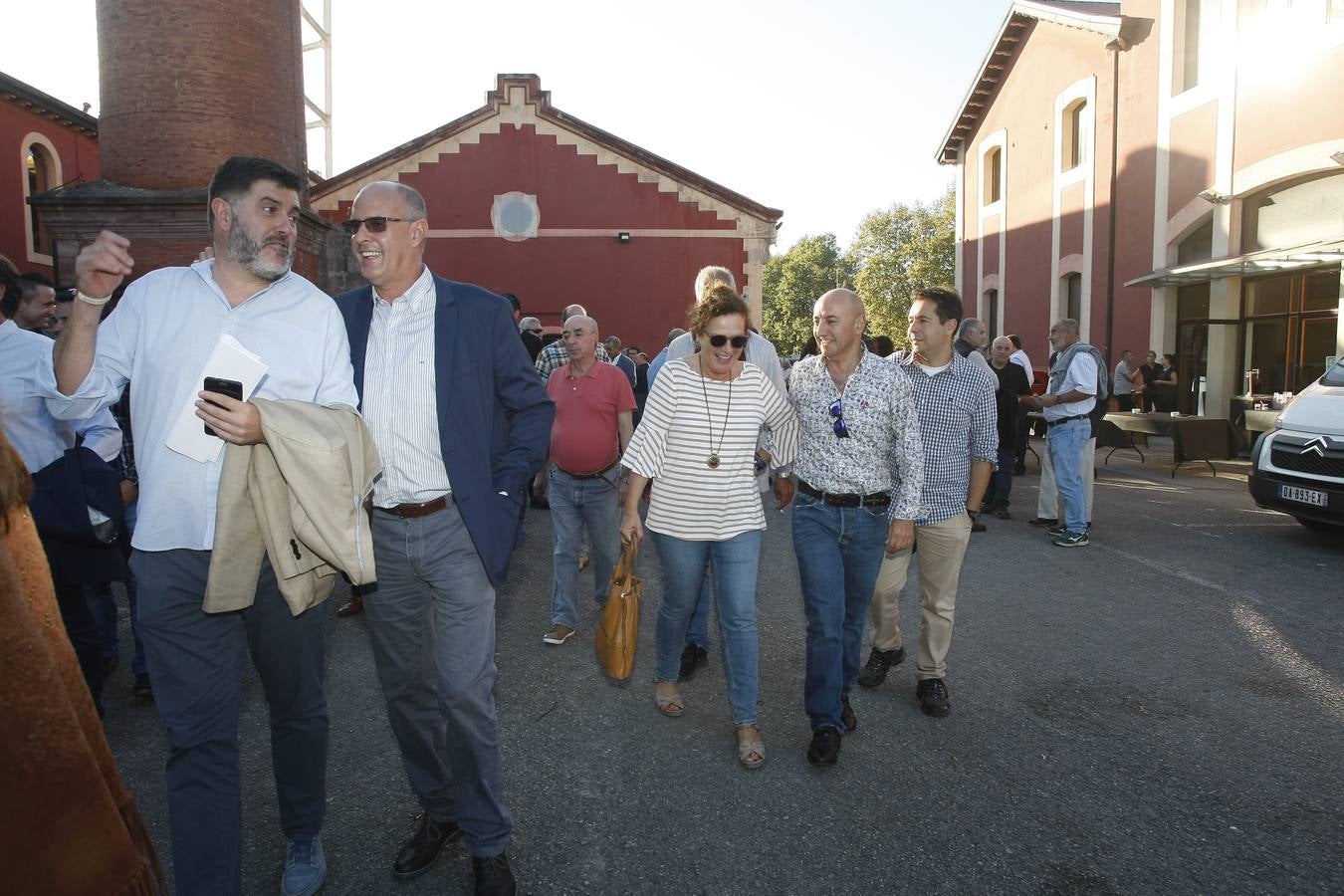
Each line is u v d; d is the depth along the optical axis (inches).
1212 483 443.2
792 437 144.8
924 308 153.0
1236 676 173.2
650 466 140.5
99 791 51.0
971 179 973.8
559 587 198.7
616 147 688.4
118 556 134.1
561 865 109.9
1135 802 125.0
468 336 103.6
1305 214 513.3
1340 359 307.9
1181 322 625.6
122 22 336.5
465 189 690.2
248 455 87.3
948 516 152.9
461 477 99.7
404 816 122.0
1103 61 693.9
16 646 48.1
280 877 107.5
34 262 748.0
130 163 340.8
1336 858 111.1
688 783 131.4
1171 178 614.5
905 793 127.9
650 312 697.6
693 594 145.6
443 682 100.1
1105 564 265.9
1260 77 530.0
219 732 92.1
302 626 98.9
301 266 397.4
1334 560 271.0
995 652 187.3
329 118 728.3
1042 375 563.8
